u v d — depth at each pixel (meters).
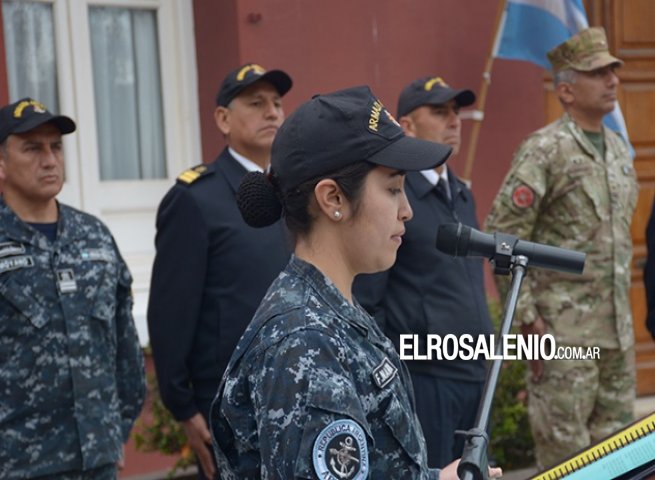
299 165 2.95
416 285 6.16
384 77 9.10
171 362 5.71
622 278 7.25
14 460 5.22
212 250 5.70
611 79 7.32
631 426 2.77
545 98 9.96
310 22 8.76
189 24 8.98
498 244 3.77
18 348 5.29
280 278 3.01
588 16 10.35
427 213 6.25
